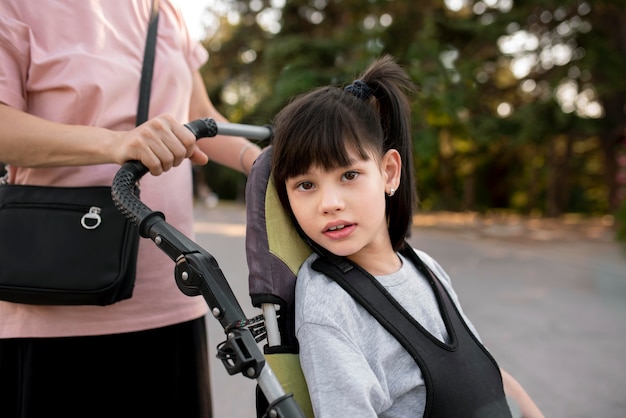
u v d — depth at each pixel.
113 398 1.36
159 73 1.42
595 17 11.21
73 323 1.29
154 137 1.16
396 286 1.28
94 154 1.18
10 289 1.21
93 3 1.33
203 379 1.54
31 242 1.23
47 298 1.22
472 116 12.20
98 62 1.30
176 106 1.45
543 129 11.28
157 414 1.43
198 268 1.02
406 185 1.38
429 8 12.41
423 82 10.31
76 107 1.28
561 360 3.73
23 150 1.20
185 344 1.50
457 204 17.80
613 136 12.05
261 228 1.26
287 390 1.16
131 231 1.25
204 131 1.32
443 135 14.41
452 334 1.27
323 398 1.08
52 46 1.27
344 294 1.19
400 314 1.20
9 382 1.31
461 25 11.59
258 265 1.23
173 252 1.05
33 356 1.29
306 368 1.13
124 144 1.16
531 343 4.06
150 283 1.39
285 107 1.31
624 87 10.66
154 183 1.42
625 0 10.20
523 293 5.61
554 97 11.16
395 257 1.37
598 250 8.61
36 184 1.31
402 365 1.18
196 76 1.71
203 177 23.27
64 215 1.24
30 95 1.29
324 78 11.91
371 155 1.23
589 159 17.88
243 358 0.95
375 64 1.40
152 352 1.41
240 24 16.75
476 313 4.86
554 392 3.26
